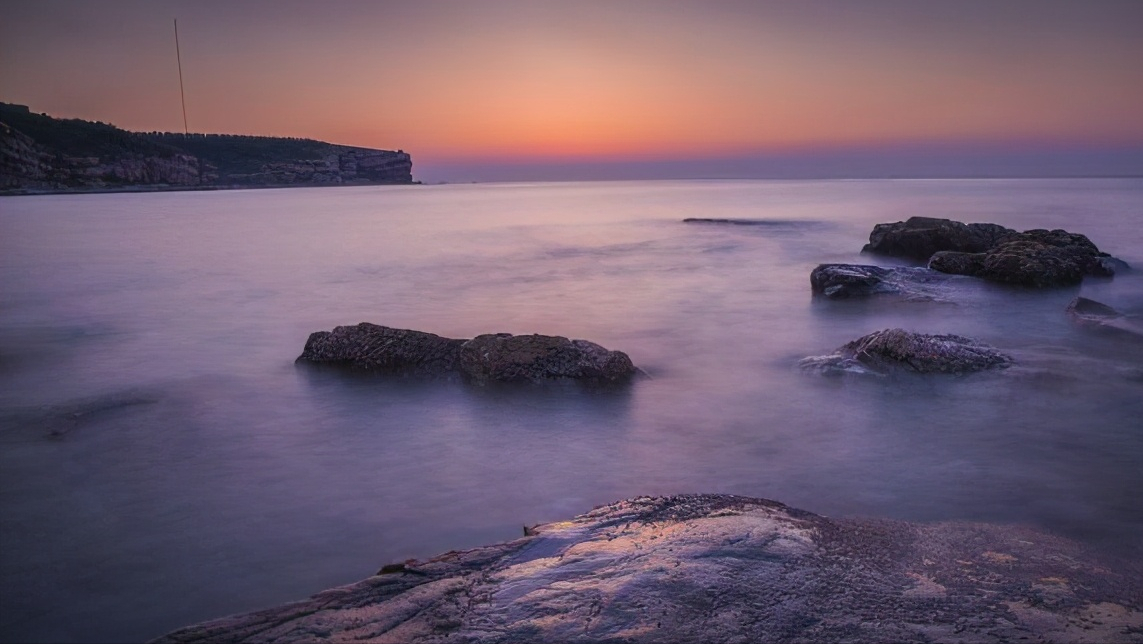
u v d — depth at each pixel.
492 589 3.39
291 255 25.81
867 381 8.80
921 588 3.37
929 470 5.95
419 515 5.27
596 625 2.96
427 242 30.89
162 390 8.91
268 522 5.16
